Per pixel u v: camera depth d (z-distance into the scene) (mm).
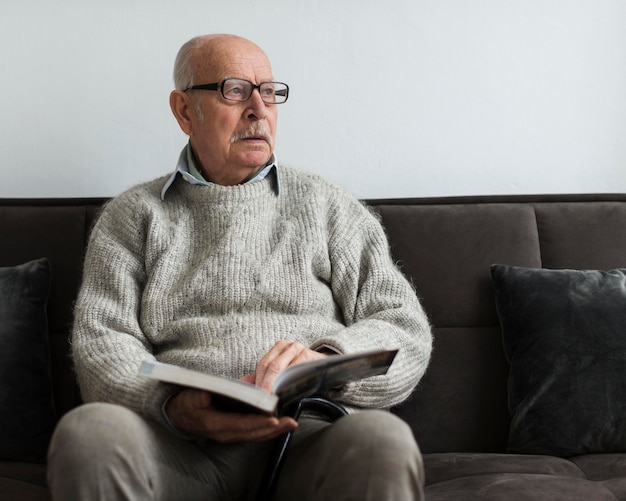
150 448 1270
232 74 1795
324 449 1243
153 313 1736
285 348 1473
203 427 1342
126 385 1489
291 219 1834
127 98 2266
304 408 1458
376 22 2277
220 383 1261
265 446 1498
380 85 2283
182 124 1913
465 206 2066
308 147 2287
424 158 2297
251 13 2264
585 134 2307
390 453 1161
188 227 1825
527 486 1524
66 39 2250
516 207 2061
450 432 1944
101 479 1172
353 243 1838
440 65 2283
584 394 1804
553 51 2295
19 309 1905
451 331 1994
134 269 1803
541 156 2305
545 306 1879
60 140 2264
